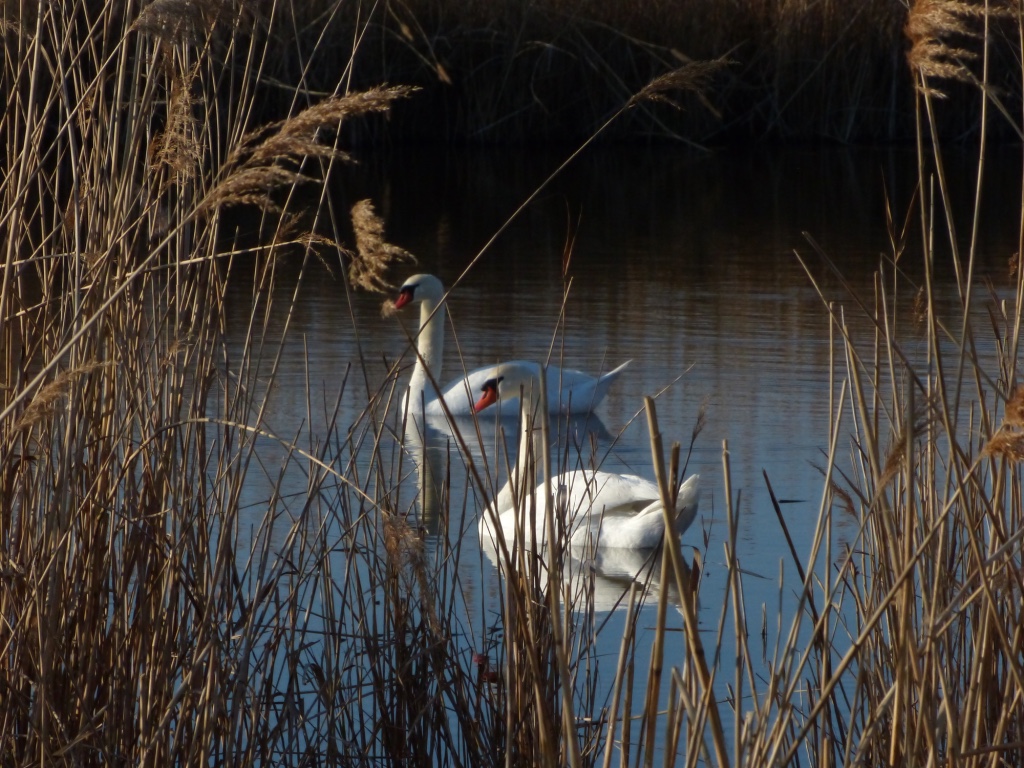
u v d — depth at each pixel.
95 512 7.49
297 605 8.38
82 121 7.62
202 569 7.81
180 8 5.94
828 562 7.29
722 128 51.09
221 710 7.73
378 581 9.65
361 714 8.73
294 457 15.48
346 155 5.57
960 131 50.22
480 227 33.81
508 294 25.36
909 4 6.48
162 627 7.65
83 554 7.52
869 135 51.22
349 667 8.87
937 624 6.44
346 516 9.06
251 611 7.59
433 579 8.79
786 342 21.27
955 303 23.20
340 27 36.84
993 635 7.49
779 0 49.94
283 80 32.88
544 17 48.38
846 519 13.85
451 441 17.28
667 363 20.27
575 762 5.93
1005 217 35.78
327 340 20.92
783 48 49.91
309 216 33.72
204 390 7.82
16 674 7.41
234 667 7.82
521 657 8.00
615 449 16.84
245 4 6.26
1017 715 7.14
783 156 48.41
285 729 9.02
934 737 6.33
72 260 7.26
